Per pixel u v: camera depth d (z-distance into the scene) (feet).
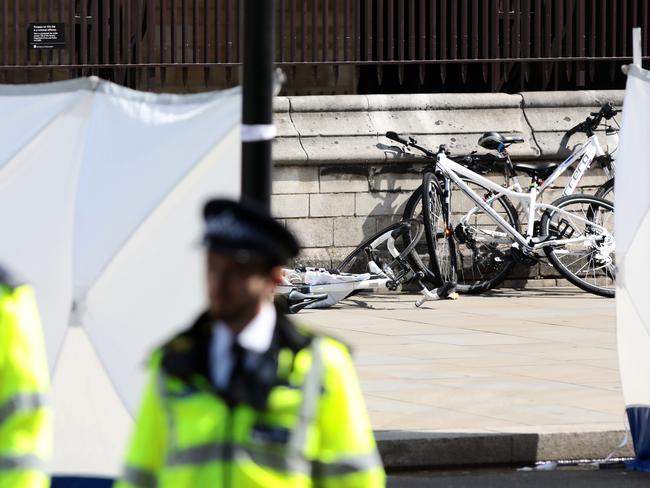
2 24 137.69
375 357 101.19
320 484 31.04
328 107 142.61
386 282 130.93
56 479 61.16
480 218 140.77
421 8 142.82
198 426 30.45
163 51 140.26
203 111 61.87
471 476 73.82
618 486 71.72
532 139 144.36
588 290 136.98
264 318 31.12
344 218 140.36
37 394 35.78
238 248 30.40
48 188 61.98
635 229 74.49
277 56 145.07
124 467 31.96
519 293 140.46
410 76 151.53
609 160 142.61
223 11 143.23
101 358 60.85
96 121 62.85
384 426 77.46
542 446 76.18
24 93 62.95
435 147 142.10
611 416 81.05
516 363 98.89
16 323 36.09
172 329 60.64
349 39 143.74
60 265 61.36
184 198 61.16
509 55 146.20
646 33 148.05
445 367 97.04
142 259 61.05
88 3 140.77
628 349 75.20
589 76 153.69
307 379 30.76
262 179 61.16
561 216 137.80
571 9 146.41
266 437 30.40
